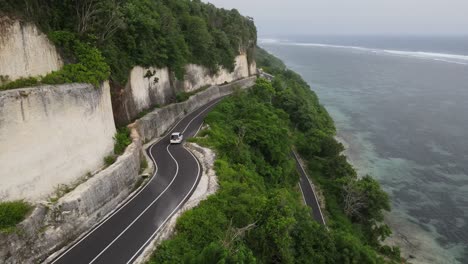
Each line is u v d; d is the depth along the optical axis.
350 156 59.84
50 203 20.02
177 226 21.41
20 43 20.50
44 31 23.42
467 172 53.78
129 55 36.41
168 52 45.88
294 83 86.44
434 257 36.16
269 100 62.59
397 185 50.28
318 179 46.78
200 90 58.91
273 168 39.12
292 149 54.00
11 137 18.00
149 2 43.91
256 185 30.88
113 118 30.05
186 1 64.00
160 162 32.78
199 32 57.31
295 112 60.50
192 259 17.61
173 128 43.91
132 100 36.81
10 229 16.89
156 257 18.81
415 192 48.38
